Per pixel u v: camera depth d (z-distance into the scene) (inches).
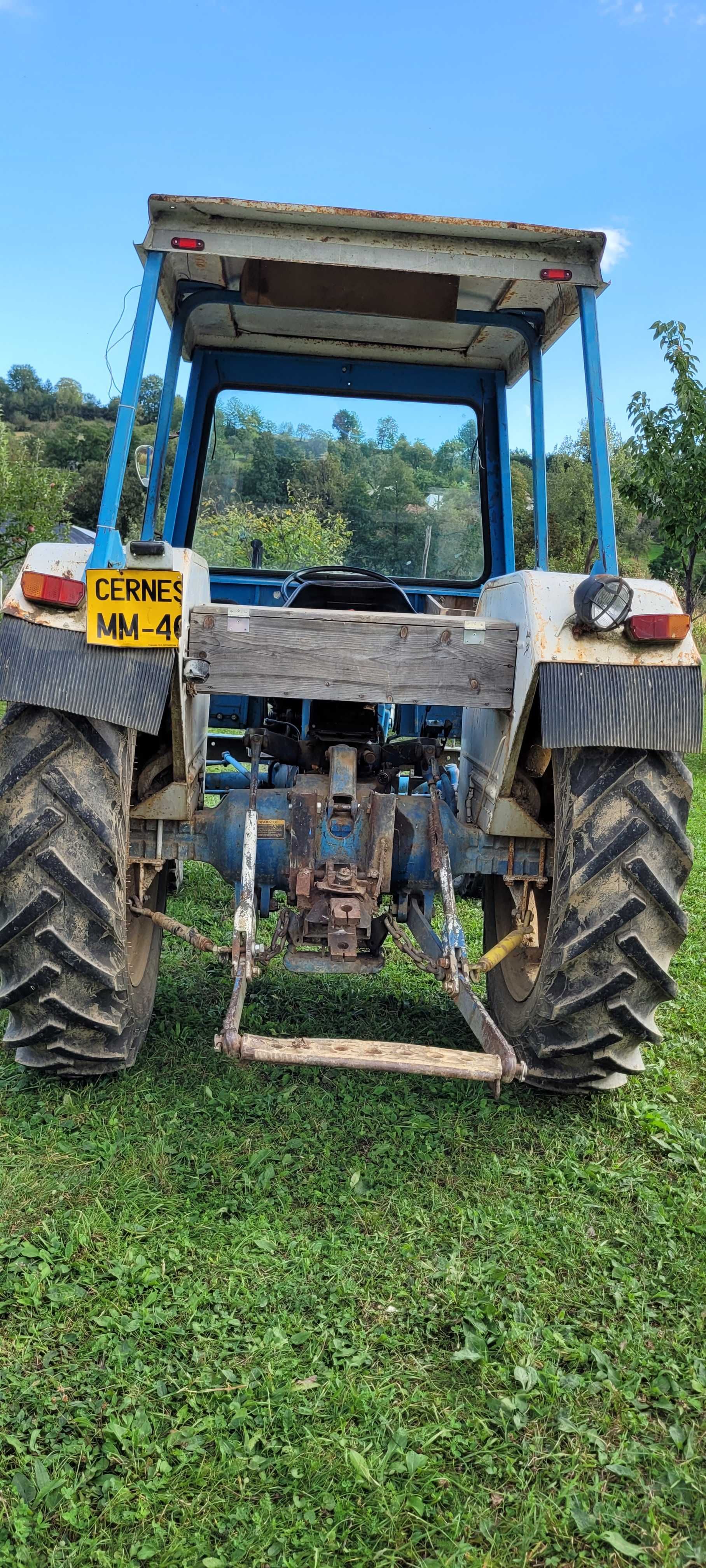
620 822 106.3
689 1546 69.4
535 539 166.1
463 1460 74.8
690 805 109.0
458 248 116.0
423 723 179.6
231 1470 72.1
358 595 146.8
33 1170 106.1
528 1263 96.3
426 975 172.6
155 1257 93.9
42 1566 65.9
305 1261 93.7
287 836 121.4
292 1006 155.7
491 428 187.6
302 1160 111.4
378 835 118.0
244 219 113.1
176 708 108.7
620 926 107.5
